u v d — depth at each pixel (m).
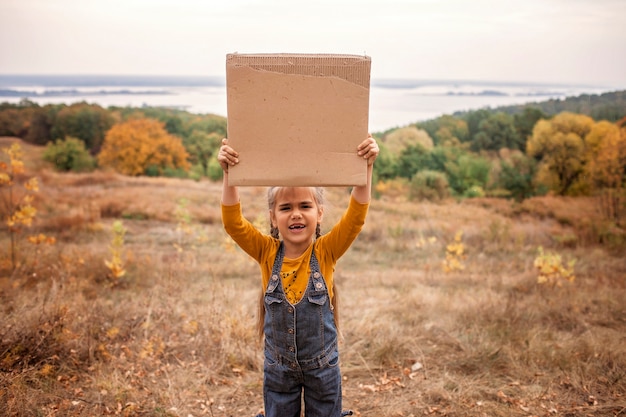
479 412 3.26
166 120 33.66
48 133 32.03
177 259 8.30
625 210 17.56
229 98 1.94
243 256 8.91
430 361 4.11
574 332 4.87
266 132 1.95
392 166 28.22
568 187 21.20
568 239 13.13
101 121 32.44
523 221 18.27
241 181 1.97
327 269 2.31
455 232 13.87
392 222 15.76
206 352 4.09
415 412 3.30
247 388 3.60
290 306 2.23
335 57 1.93
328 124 1.96
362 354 4.20
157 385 3.51
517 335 4.52
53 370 3.53
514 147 26.25
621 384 3.58
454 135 29.05
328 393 2.31
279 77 1.93
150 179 26.98
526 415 3.22
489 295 6.04
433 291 6.71
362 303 5.82
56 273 6.24
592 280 7.65
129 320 4.74
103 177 25.78
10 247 7.35
